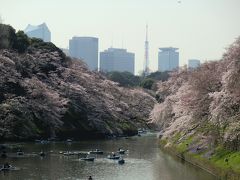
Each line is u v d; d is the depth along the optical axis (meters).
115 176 53.16
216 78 59.75
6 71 85.75
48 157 65.62
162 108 88.75
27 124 82.44
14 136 78.00
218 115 50.81
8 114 77.75
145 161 64.88
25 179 49.28
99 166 59.88
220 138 54.22
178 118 70.44
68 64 112.69
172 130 69.56
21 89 87.19
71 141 89.56
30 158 63.62
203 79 60.50
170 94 98.31
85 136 98.56
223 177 47.19
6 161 60.12
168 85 104.75
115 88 132.38
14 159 62.03
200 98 60.44
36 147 75.44
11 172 52.97
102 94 114.94
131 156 70.44
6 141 77.69
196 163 58.03
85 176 52.59
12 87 85.75
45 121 87.31
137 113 134.25
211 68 65.38
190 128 65.00
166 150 75.56
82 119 101.00
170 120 86.31
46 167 57.12
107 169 57.72
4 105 78.38
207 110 59.75
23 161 60.78
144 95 143.00
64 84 100.19
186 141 68.31
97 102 107.94
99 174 54.19
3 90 82.94
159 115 89.50
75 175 52.84
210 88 60.09
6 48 97.00
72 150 74.75
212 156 54.81
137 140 99.75
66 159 64.62
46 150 72.88
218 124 52.31
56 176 51.69
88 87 109.94
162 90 107.31
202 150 60.00
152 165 61.03
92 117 103.06
